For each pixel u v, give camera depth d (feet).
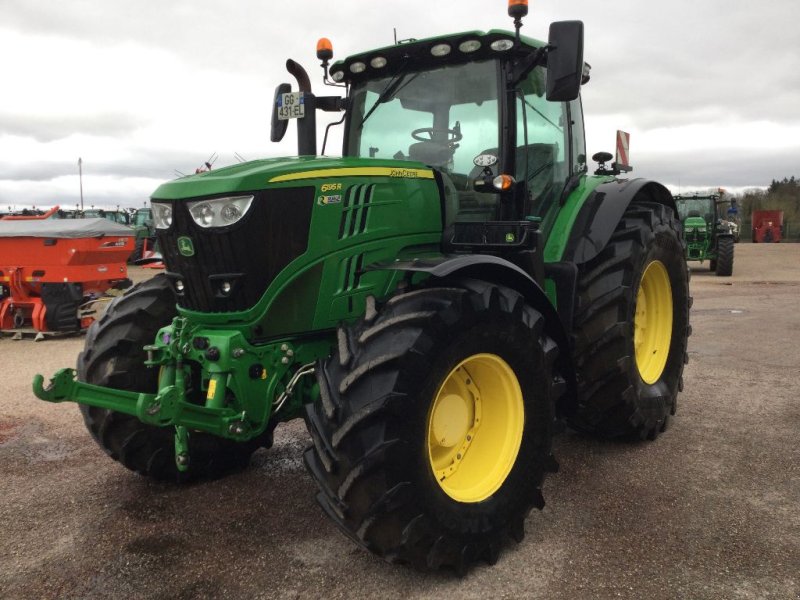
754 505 10.51
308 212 9.37
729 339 23.93
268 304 9.26
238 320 9.23
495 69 11.42
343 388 8.08
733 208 67.10
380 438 7.87
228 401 9.36
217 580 8.54
